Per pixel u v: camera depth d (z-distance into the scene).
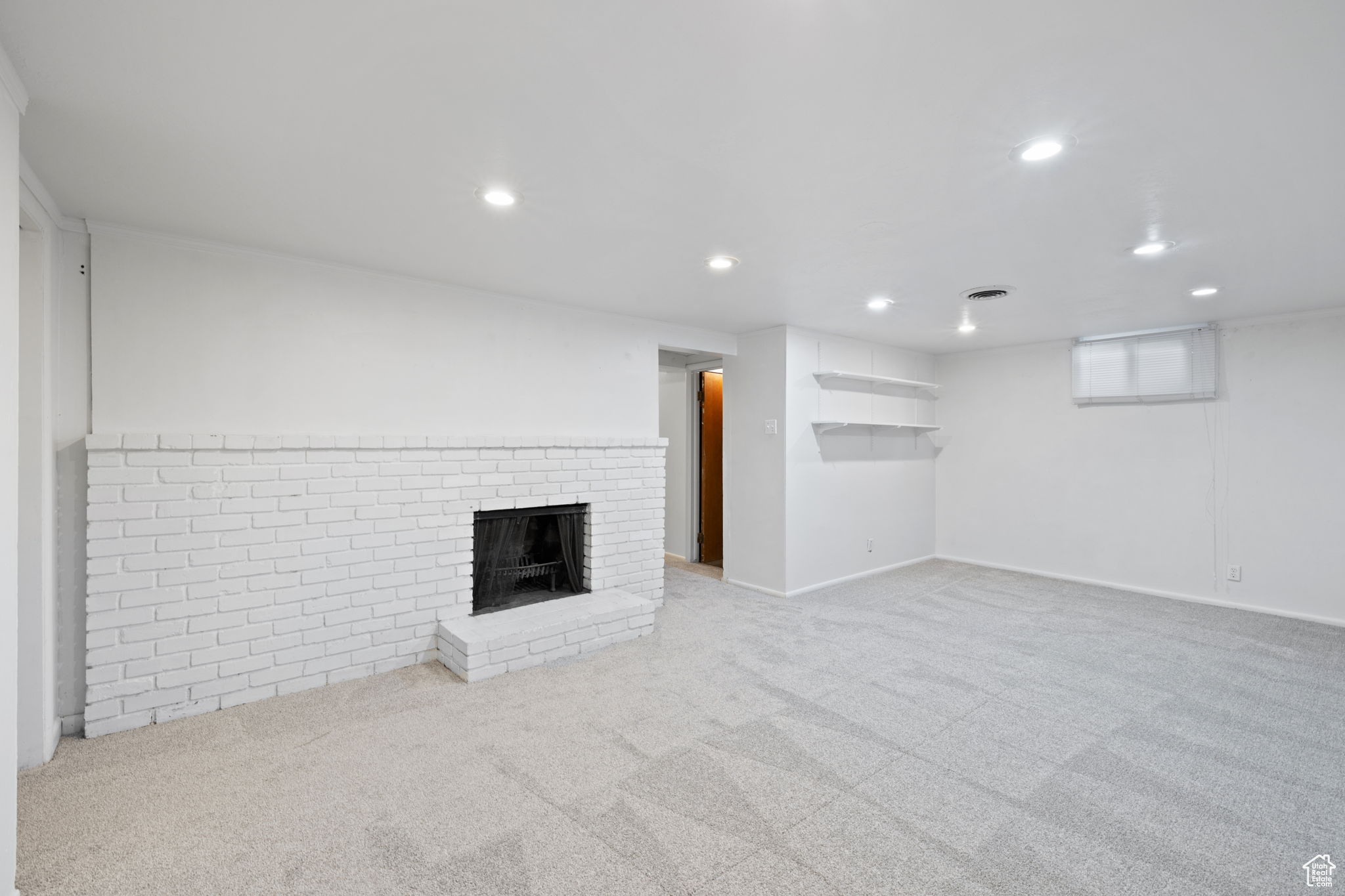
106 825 1.89
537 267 3.08
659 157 1.90
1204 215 2.35
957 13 1.23
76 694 2.46
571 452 3.88
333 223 2.47
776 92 1.54
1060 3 1.20
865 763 2.28
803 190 2.14
